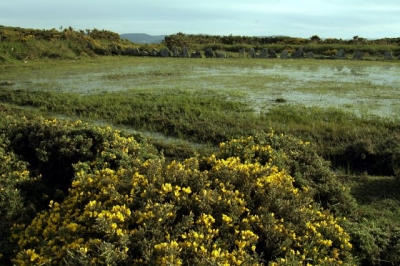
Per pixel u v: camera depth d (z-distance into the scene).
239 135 8.88
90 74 18.14
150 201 4.02
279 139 6.64
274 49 30.48
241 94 13.26
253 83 15.72
